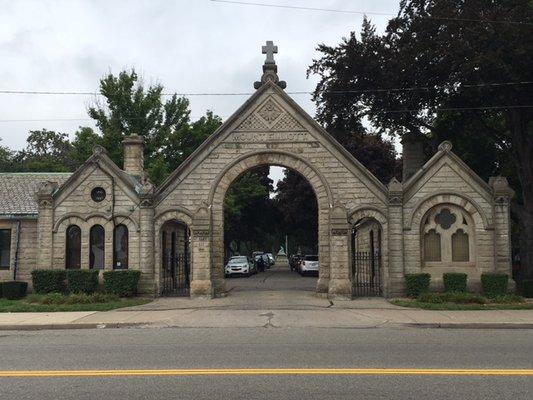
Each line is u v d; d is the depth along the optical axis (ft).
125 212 77.97
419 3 88.22
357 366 30.63
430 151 103.50
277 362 31.94
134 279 74.54
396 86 86.63
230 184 78.54
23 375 28.78
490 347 37.58
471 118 92.32
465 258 75.77
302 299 73.67
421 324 51.93
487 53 75.77
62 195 78.69
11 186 91.71
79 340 42.37
